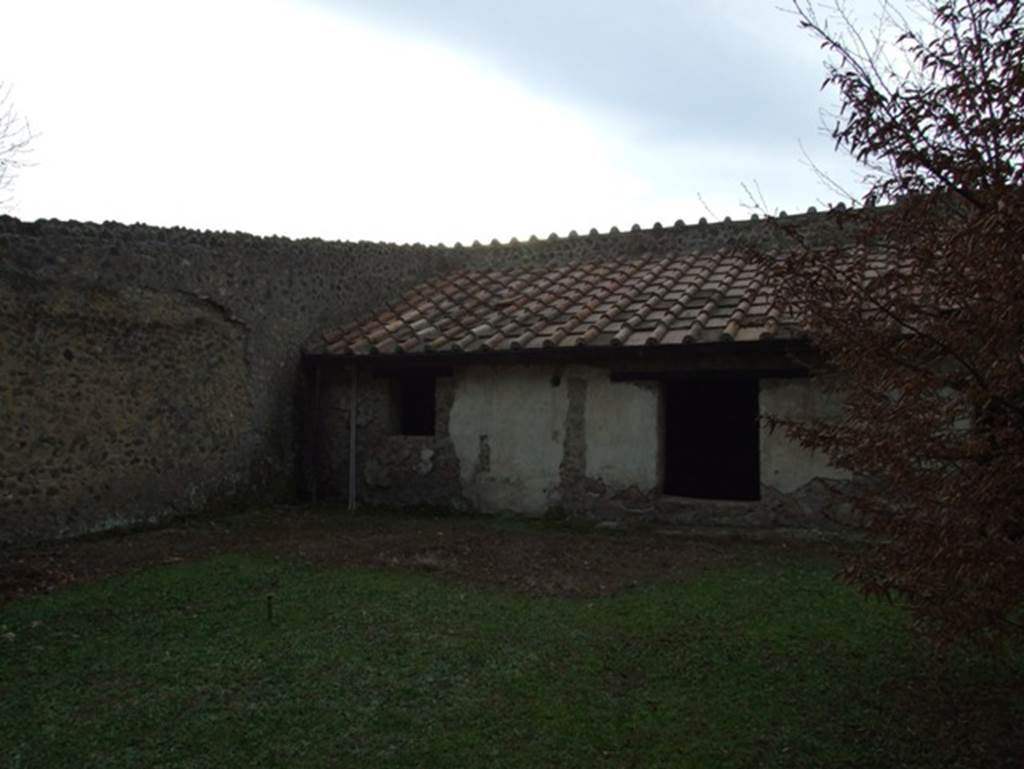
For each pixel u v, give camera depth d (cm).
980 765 400
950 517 345
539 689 490
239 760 409
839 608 647
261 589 711
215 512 1081
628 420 1018
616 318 1066
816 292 383
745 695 483
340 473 1227
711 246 1290
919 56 351
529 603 674
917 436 355
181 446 1041
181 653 555
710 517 963
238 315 1125
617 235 1372
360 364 1187
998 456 335
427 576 765
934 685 498
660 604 666
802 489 918
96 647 568
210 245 1091
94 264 945
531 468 1078
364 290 1351
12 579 736
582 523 1022
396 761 405
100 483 944
